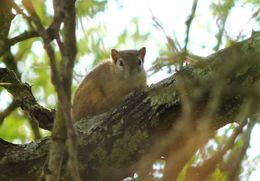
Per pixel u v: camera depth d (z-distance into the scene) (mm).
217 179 8258
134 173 10578
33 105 12797
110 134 10391
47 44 6652
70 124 6598
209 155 8195
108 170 10445
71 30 7066
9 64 14914
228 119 9953
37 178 10328
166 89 10094
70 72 6984
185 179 7750
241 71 9219
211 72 9219
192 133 8906
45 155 10430
